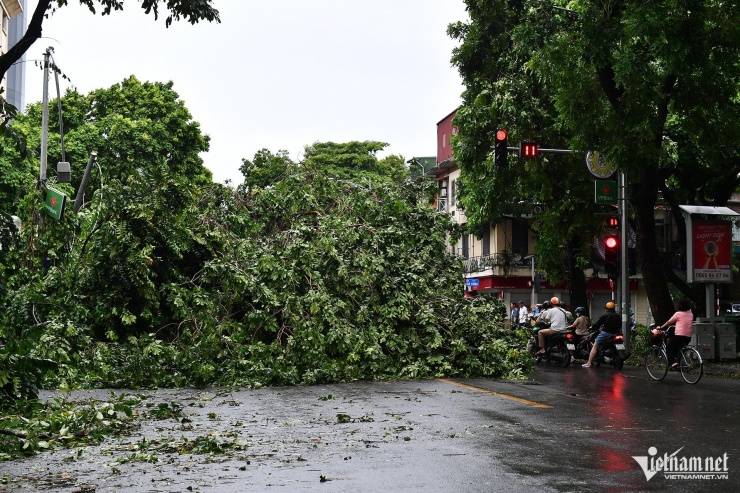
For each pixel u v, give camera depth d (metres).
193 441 9.15
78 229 18.84
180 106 54.34
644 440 9.28
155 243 18.17
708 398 14.37
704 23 19.94
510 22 26.53
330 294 18.27
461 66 28.77
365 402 13.23
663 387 16.75
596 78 21.62
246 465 7.86
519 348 18.94
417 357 18.58
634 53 20.08
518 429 10.14
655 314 24.95
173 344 17.34
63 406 11.84
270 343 18.17
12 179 43.62
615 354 22.83
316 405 12.88
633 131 20.75
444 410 12.11
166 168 18.95
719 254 23.30
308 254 18.19
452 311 18.72
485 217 29.97
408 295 18.36
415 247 20.56
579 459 8.07
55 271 17.58
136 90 53.28
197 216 19.16
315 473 7.45
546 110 28.44
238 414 11.77
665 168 25.69
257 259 18.70
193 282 18.59
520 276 54.50
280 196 20.97
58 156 48.00
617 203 26.78
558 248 35.25
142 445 8.93
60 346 15.51
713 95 21.14
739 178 26.69
